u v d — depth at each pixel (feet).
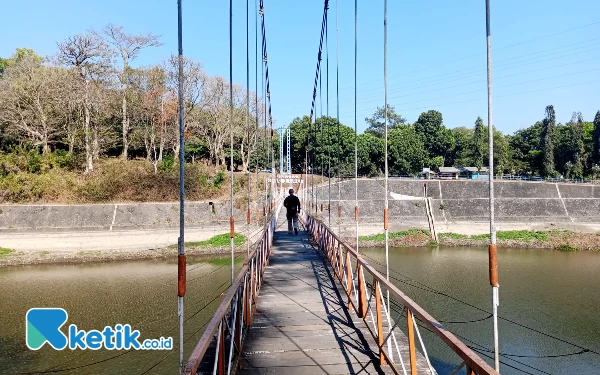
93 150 106.52
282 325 20.24
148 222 89.81
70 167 103.60
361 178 137.80
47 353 34.78
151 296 50.26
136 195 97.71
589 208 116.57
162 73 109.09
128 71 111.14
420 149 173.17
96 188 95.20
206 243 80.79
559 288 55.93
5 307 46.85
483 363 7.92
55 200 93.09
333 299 24.76
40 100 102.32
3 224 83.87
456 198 120.78
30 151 101.24
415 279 60.03
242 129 125.59
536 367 33.40
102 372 31.35
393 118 224.33
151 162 109.70
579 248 87.56
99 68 102.58
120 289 53.72
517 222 110.83
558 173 163.53
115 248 78.23
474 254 80.89
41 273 63.82
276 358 16.44
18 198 91.25
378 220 110.01
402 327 33.63
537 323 42.52
